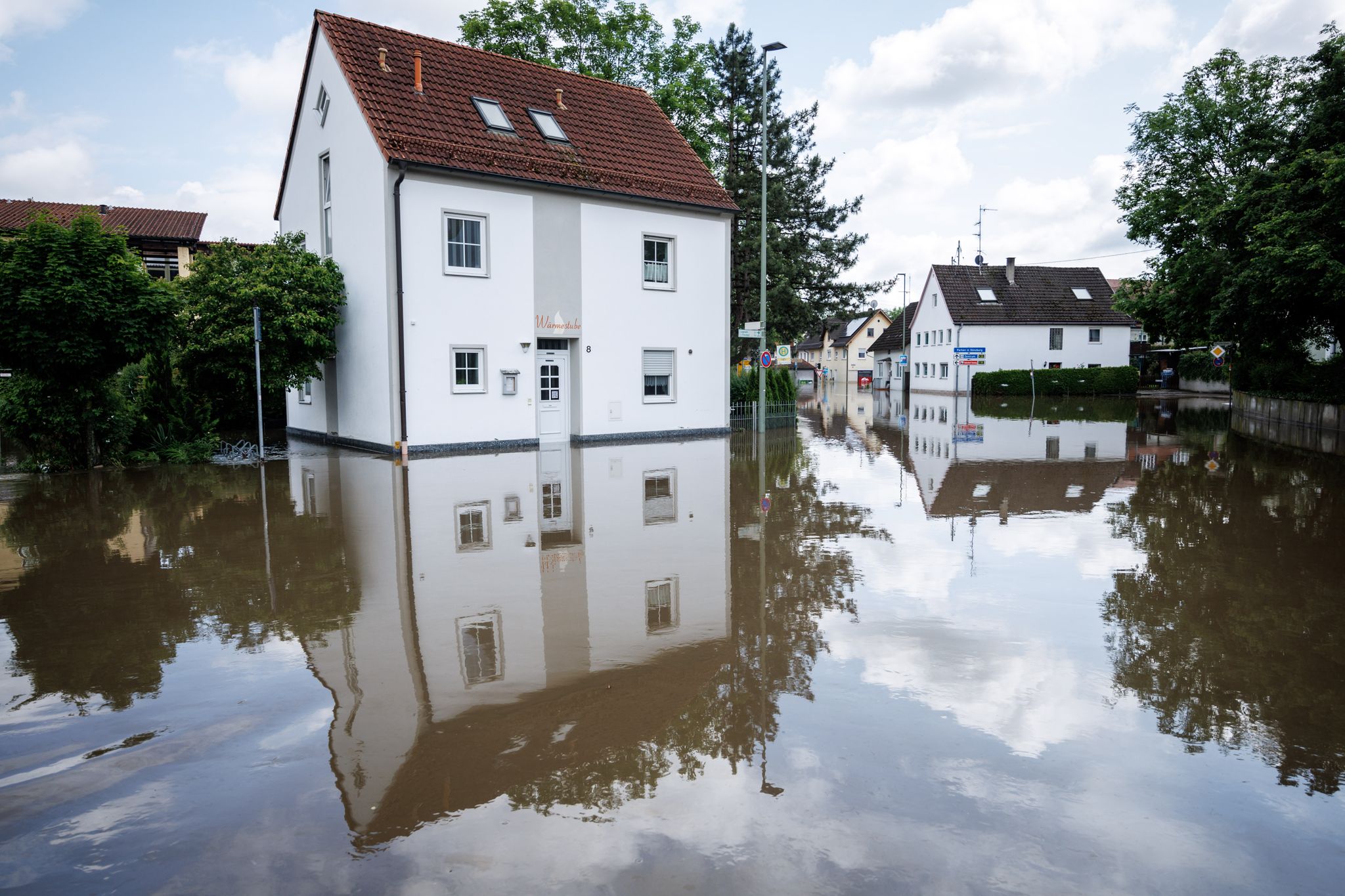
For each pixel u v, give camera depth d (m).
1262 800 3.71
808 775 3.90
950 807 3.63
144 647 5.66
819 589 7.10
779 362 23.50
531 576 7.53
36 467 14.38
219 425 23.58
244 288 17.27
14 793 3.75
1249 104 29.27
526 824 3.50
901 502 11.61
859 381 80.25
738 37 34.78
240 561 8.03
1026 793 3.75
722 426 22.75
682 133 28.42
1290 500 11.77
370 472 14.53
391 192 16.70
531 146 19.09
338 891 3.04
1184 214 28.42
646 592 7.00
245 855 3.27
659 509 10.95
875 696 4.82
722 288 22.34
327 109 18.98
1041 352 53.44
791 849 3.31
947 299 53.78
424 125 17.58
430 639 5.79
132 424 15.61
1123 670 5.24
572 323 19.55
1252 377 30.00
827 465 15.98
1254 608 6.58
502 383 18.53
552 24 26.52
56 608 6.52
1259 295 21.92
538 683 5.02
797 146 35.53
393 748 4.18
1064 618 6.33
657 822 3.51
